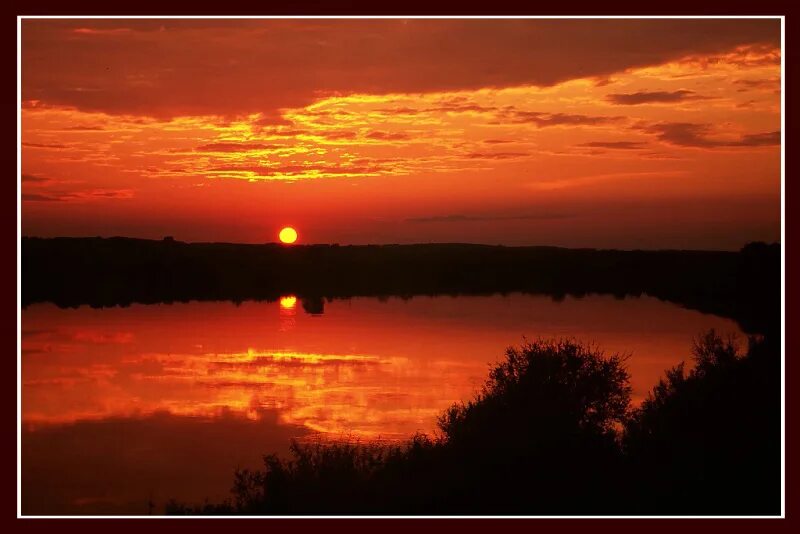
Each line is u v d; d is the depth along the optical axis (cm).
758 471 2003
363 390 4934
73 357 7100
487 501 2008
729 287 10681
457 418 2628
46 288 15038
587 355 2656
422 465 2298
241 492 2409
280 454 3278
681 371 2708
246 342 8006
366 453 2603
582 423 2417
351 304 13450
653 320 9006
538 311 11050
